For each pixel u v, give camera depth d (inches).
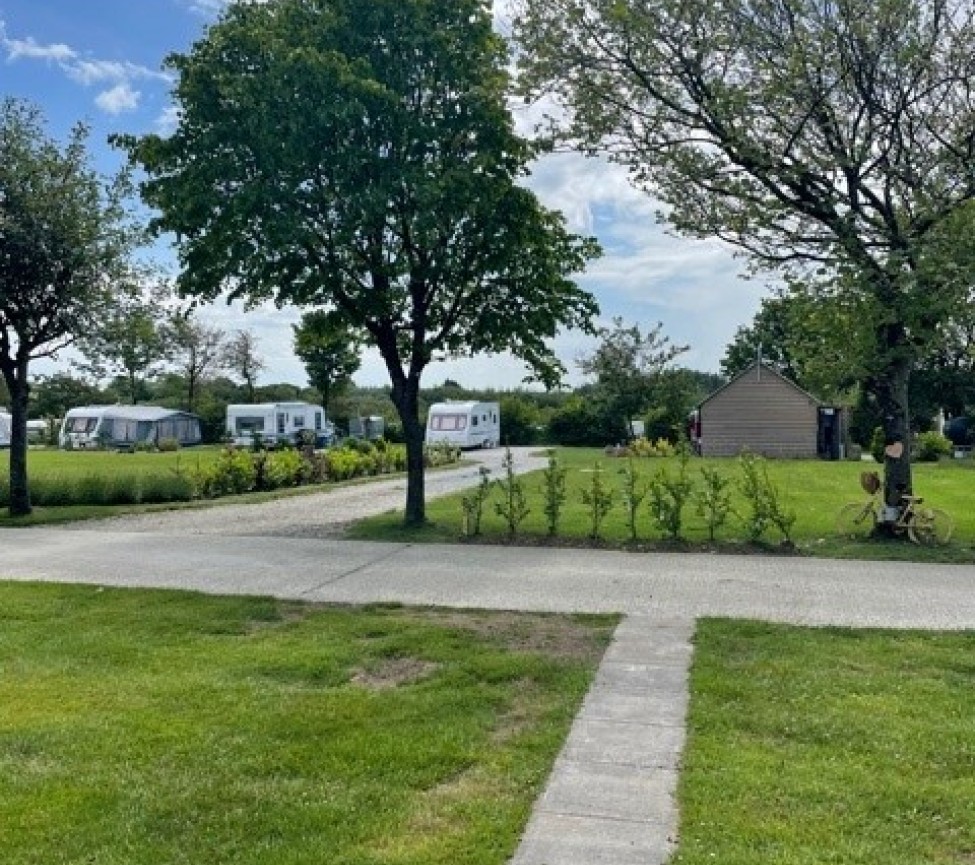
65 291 616.1
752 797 166.9
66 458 1535.4
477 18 536.1
